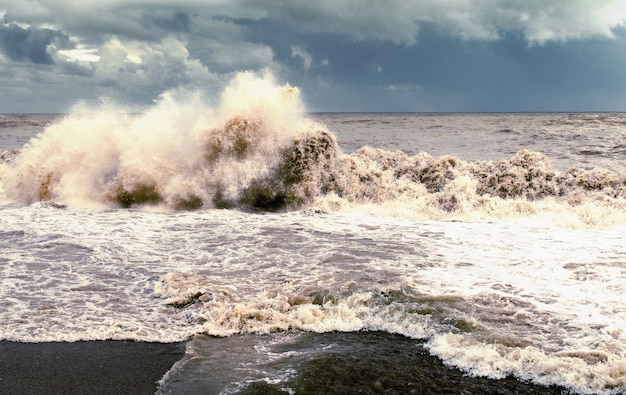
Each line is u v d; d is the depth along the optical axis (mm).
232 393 3516
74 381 3742
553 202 10664
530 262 6223
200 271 5988
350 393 3510
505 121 56938
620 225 8367
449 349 4062
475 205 9867
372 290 5262
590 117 69250
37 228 8078
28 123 51344
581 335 4250
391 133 34562
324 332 4520
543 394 3496
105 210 9867
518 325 4469
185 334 4484
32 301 5105
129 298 5238
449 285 5410
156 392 3590
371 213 9711
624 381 3568
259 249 6918
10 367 3922
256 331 4535
